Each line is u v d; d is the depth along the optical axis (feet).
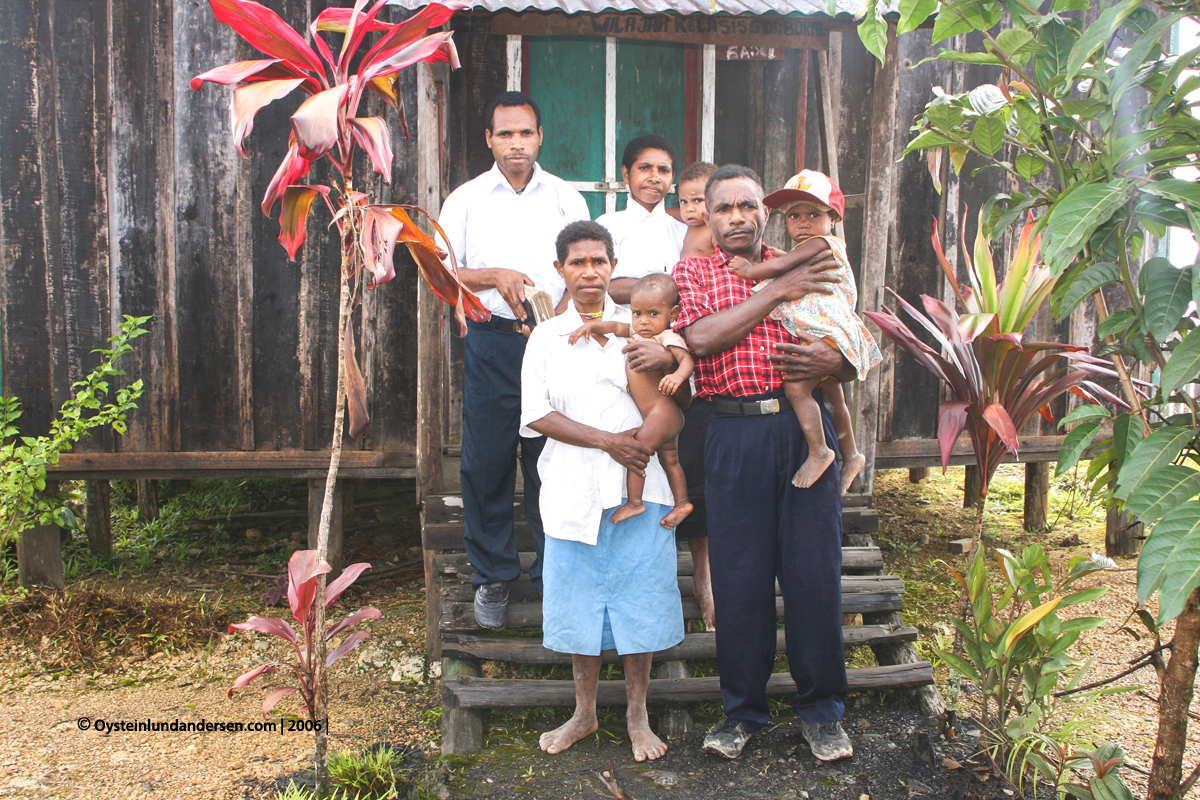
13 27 15.83
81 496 20.77
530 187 12.09
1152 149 7.18
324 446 17.13
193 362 16.67
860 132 17.75
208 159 16.39
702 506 11.89
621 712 11.24
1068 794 9.30
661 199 12.19
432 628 13.67
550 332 9.93
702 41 14.12
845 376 9.85
